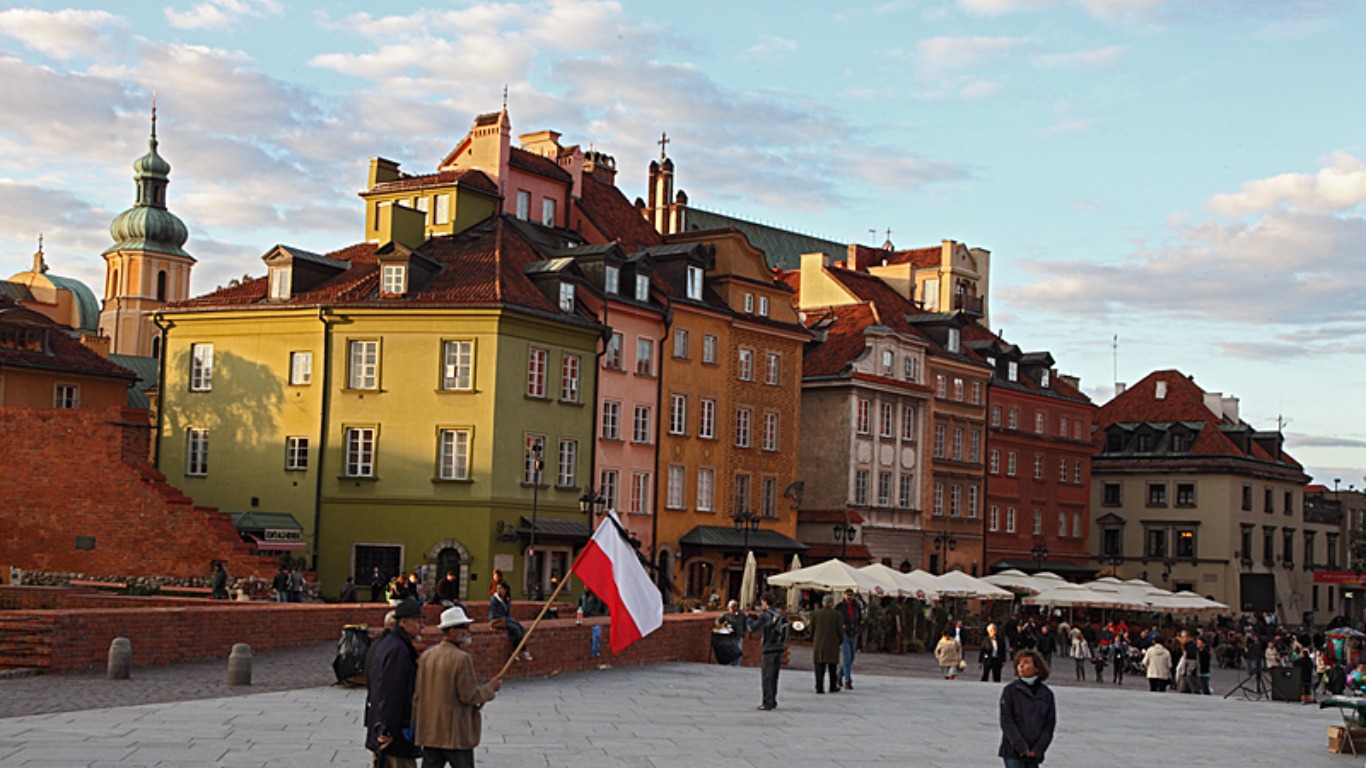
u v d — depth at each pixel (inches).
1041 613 3449.8
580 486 2625.5
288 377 2527.1
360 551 2458.2
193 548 2080.5
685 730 951.6
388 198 2792.8
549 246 2807.6
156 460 2632.9
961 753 894.4
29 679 1109.1
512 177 2898.6
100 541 2121.1
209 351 2613.2
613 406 2723.9
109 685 1085.1
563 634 1321.4
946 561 3617.1
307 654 1374.3
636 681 1298.0
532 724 945.5
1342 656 2294.5
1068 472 4229.8
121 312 6077.8
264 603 1594.5
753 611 1713.8
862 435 3339.1
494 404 2425.0
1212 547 4389.8
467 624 595.2
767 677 1120.8
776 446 3176.7
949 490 3666.3
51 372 2842.0
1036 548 3759.8
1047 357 4192.9
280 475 2513.5
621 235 3139.8
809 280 3718.0
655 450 2824.8
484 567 2402.8
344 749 776.9
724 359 3026.6
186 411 2613.2
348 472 2476.6
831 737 956.0
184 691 1064.8
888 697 1312.7
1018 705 660.7
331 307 2484.0
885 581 2252.7
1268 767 916.0
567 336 2596.0
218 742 789.9
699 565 2942.9
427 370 2452.0
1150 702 1483.8
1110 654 2381.9
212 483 2573.8
